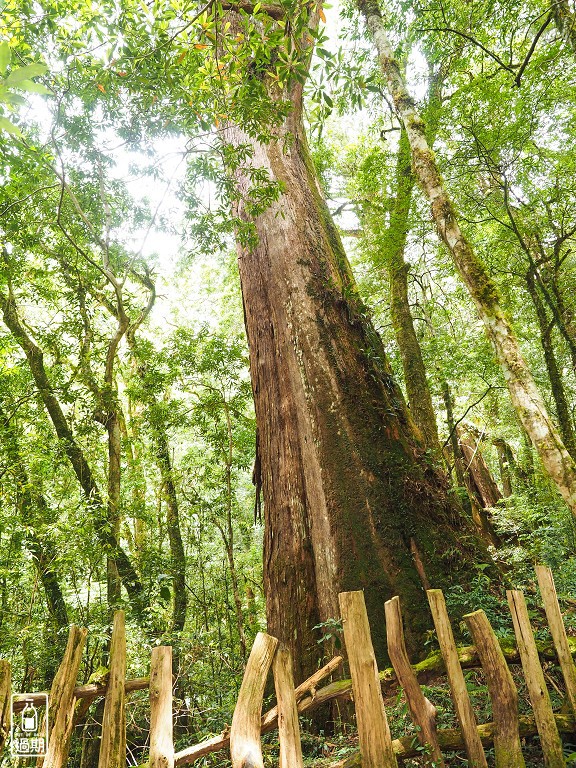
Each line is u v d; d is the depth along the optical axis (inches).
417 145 229.9
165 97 188.9
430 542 188.5
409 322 420.2
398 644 89.7
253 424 451.8
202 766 138.9
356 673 79.4
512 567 289.6
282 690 81.6
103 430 413.1
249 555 526.3
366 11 282.0
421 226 388.5
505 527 411.8
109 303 437.4
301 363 225.9
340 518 193.8
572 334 380.5
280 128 273.4
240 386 444.8
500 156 316.8
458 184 344.5
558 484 162.7
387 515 193.0
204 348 439.5
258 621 483.8
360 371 225.6
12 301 379.6
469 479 507.2
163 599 362.6
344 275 253.9
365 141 529.7
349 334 233.6
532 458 469.4
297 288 239.3
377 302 518.9
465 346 442.3
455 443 459.5
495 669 91.0
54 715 79.1
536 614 158.2
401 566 182.9
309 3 127.0
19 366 386.0
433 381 470.0
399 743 88.1
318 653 183.3
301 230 253.1
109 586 340.2
